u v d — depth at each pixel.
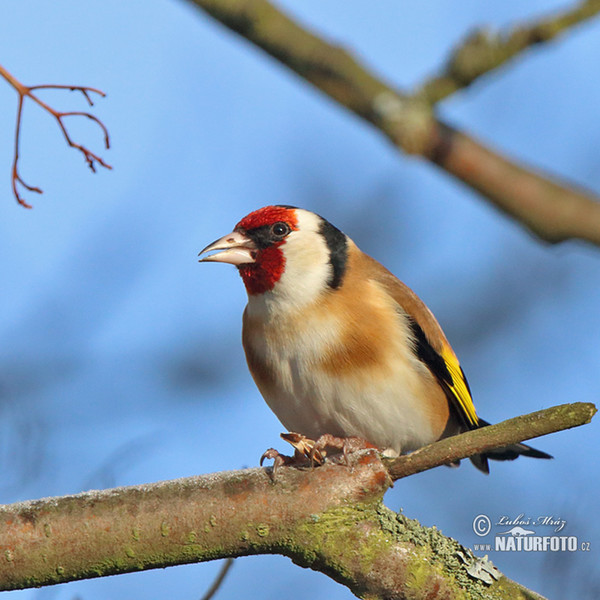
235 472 6.64
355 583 6.55
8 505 6.44
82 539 6.29
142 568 6.45
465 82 3.15
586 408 6.27
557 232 3.09
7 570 6.27
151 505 6.40
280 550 6.55
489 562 6.68
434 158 3.12
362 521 6.54
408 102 3.14
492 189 3.09
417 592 6.50
